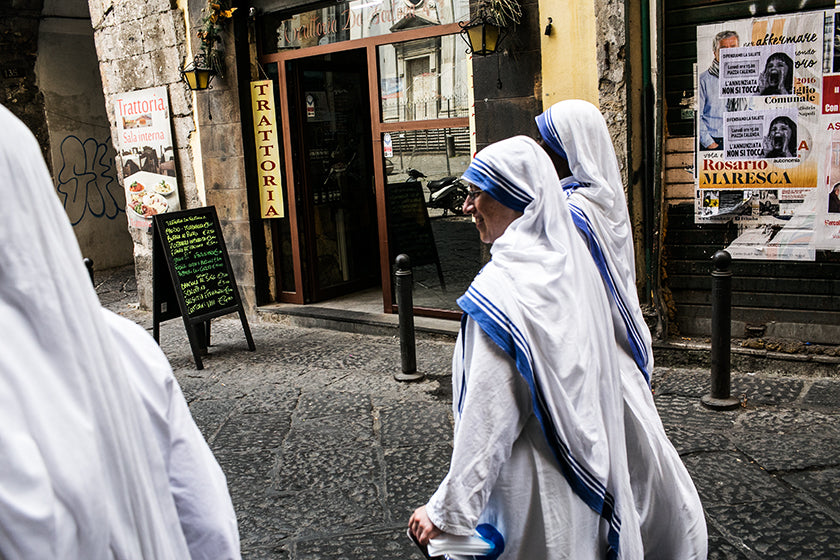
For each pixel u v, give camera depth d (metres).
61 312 1.03
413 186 6.75
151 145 8.19
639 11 5.18
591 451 1.83
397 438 4.47
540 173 1.93
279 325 7.54
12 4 10.11
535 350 1.80
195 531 1.27
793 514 3.31
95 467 1.03
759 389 4.83
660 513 2.20
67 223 1.09
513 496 1.83
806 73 4.80
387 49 6.66
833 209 4.86
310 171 7.65
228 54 7.34
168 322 8.05
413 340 5.53
